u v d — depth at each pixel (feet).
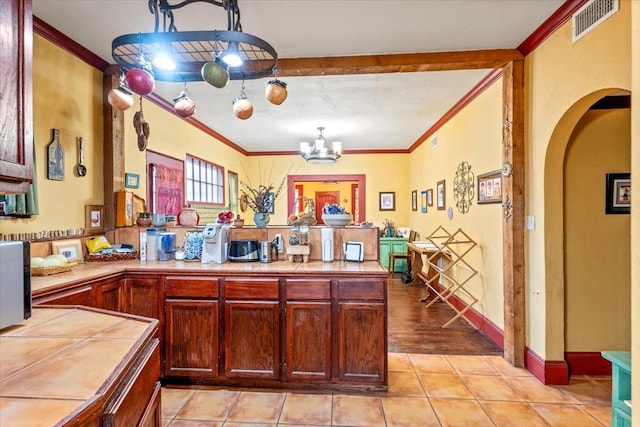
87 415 2.38
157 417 3.91
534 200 8.87
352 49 9.07
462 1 7.09
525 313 9.29
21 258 4.03
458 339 11.38
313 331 7.96
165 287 8.22
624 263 8.79
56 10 7.35
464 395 7.93
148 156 11.99
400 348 10.67
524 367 9.28
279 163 24.82
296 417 7.09
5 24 3.14
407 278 19.98
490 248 11.34
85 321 4.26
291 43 8.72
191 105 8.21
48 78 8.12
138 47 6.76
